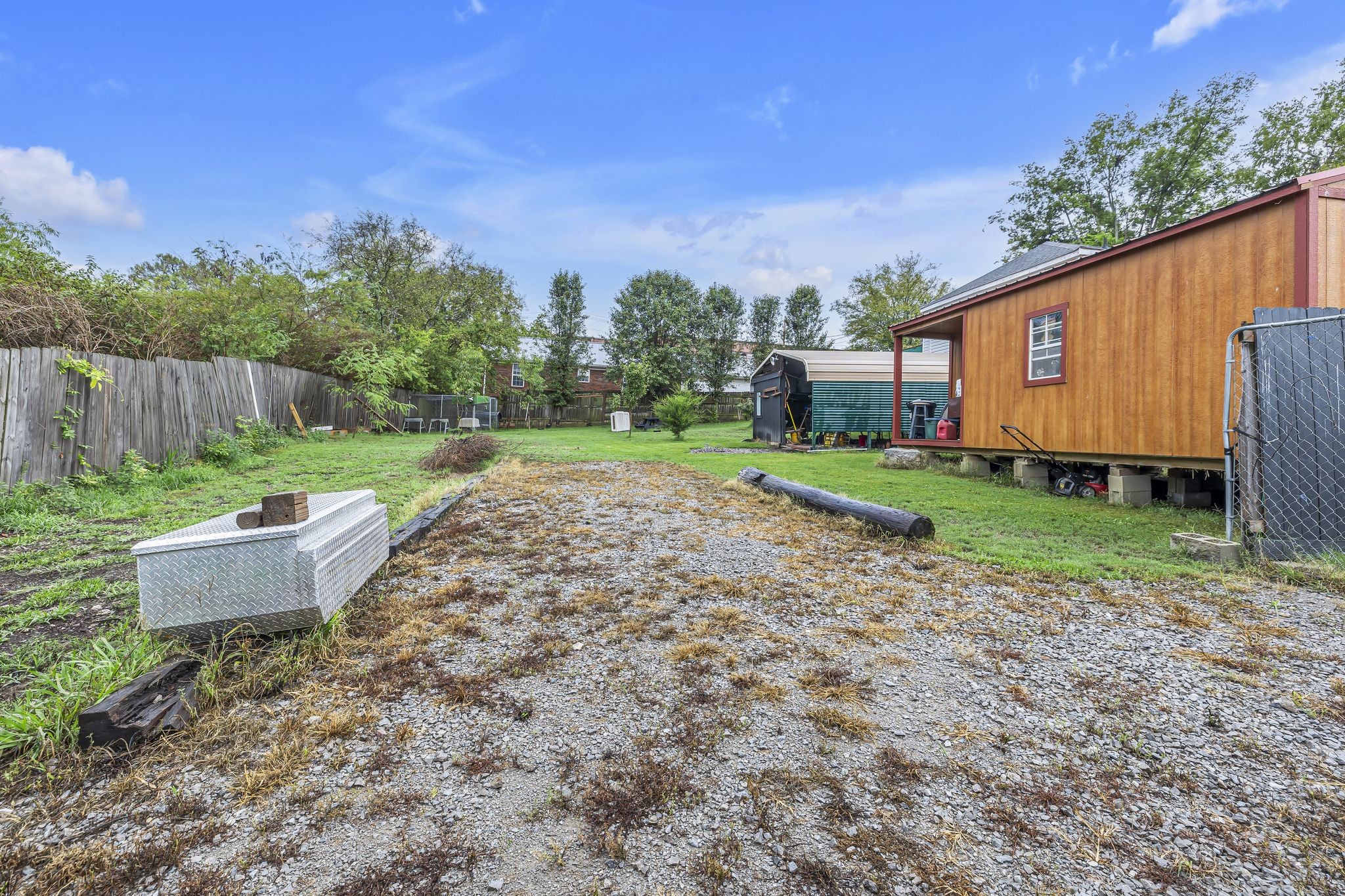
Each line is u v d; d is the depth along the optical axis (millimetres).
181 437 8086
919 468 9891
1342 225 4891
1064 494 7203
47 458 5809
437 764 1811
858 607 3184
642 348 29719
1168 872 1378
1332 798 1644
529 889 1329
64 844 1457
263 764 1784
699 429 24328
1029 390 7996
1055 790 1687
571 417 28688
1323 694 2223
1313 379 4211
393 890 1324
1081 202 23531
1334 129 20188
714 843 1478
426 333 19812
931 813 1592
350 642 2654
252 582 2410
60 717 1805
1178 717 2074
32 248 7656
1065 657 2564
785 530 4988
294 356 13781
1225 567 3854
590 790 1688
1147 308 6227
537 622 2963
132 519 5066
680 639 2773
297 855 1436
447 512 5410
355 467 8703
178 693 2018
